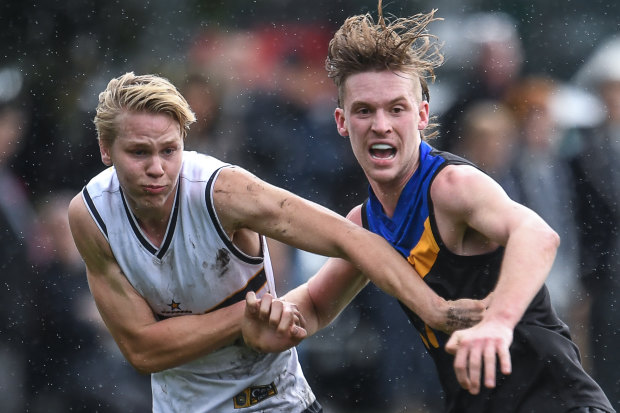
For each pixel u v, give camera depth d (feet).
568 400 40.60
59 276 71.72
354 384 71.15
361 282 46.70
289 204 41.24
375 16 84.64
